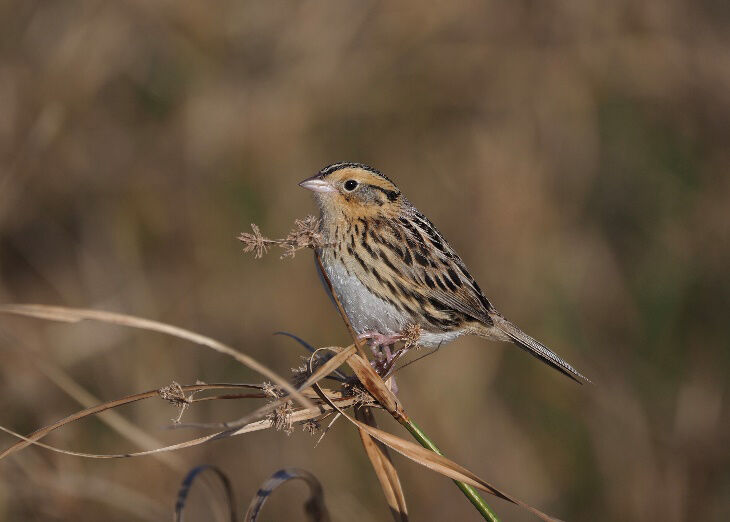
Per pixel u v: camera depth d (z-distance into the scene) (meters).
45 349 13.09
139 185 15.02
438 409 12.84
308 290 13.88
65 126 15.05
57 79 15.04
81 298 14.01
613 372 13.38
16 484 10.16
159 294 14.09
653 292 13.94
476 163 15.00
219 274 14.15
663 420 13.05
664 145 15.01
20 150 14.59
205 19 15.43
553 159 15.04
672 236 14.35
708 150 14.95
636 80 15.48
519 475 12.64
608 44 15.64
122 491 10.19
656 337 13.67
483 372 13.25
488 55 15.89
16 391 12.02
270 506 12.38
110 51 15.27
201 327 13.70
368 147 15.45
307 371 5.58
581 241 14.36
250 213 14.46
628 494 12.48
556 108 15.37
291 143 15.09
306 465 12.52
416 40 15.85
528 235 14.32
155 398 12.67
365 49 15.80
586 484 12.67
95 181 15.06
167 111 15.34
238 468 12.56
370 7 15.77
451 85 15.83
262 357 13.59
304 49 15.62
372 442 5.88
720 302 13.67
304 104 15.30
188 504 11.55
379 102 15.61
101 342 13.32
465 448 12.70
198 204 14.73
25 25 15.34
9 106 14.80
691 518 12.36
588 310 13.96
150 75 15.42
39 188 14.83
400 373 13.12
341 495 12.09
